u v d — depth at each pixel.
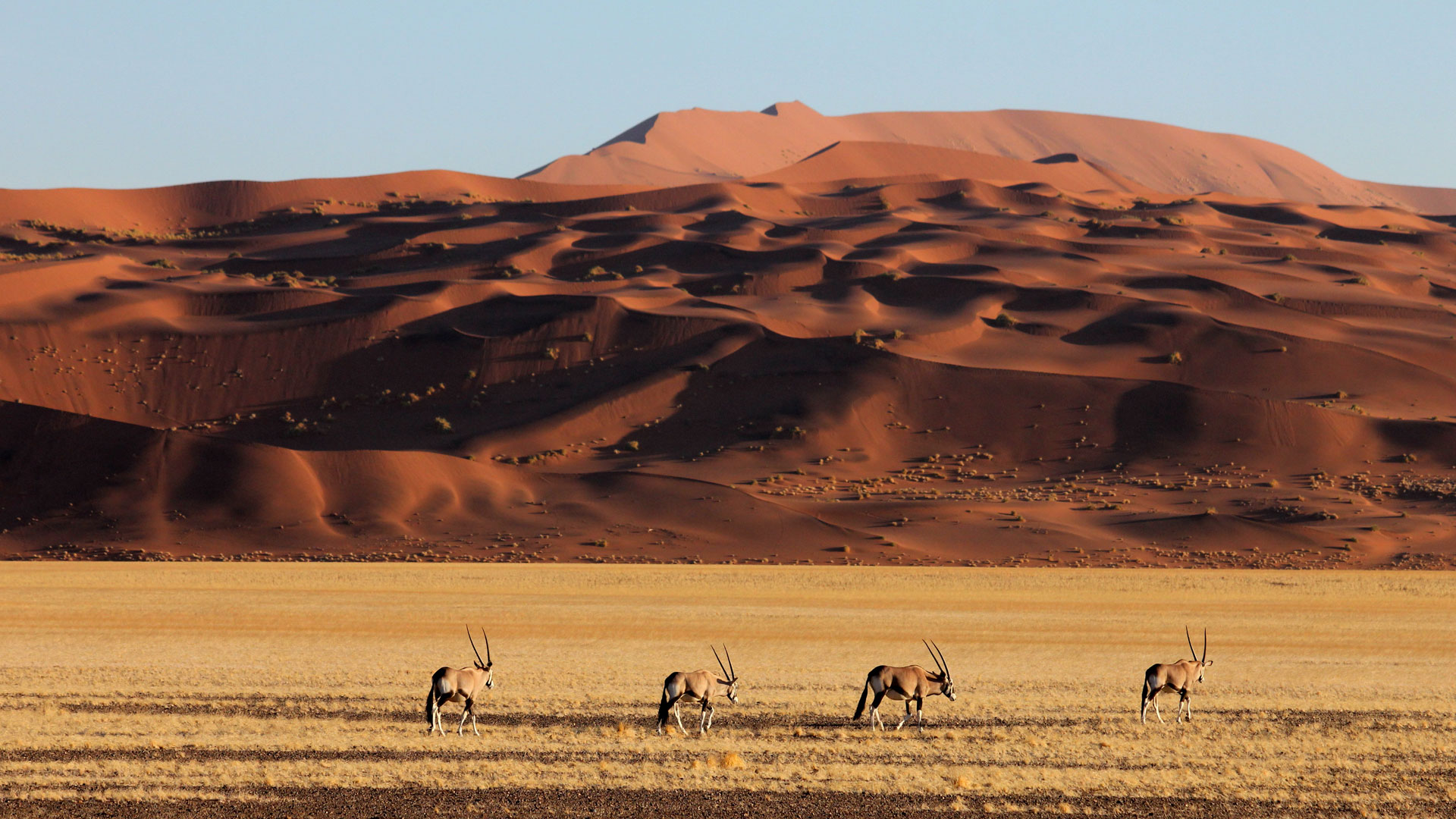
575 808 66.00
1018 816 65.88
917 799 68.69
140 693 105.75
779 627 180.38
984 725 93.94
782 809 66.31
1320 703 107.44
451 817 64.06
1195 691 115.12
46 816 63.41
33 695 103.94
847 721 94.56
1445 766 79.56
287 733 86.19
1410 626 188.62
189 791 68.50
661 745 83.31
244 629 174.75
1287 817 66.69
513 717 94.81
